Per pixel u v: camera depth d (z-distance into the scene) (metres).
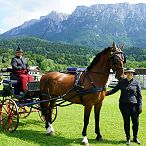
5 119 12.09
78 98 9.90
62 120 13.36
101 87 9.59
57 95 10.67
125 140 10.03
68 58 166.50
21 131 10.91
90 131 11.22
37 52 196.38
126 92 9.41
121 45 9.59
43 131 11.12
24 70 11.62
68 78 10.42
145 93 33.50
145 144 9.54
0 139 9.12
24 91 11.25
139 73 47.97
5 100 11.20
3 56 106.62
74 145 9.20
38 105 13.06
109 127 12.06
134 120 9.57
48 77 11.04
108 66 9.52
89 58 181.38
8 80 11.68
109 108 18.09
